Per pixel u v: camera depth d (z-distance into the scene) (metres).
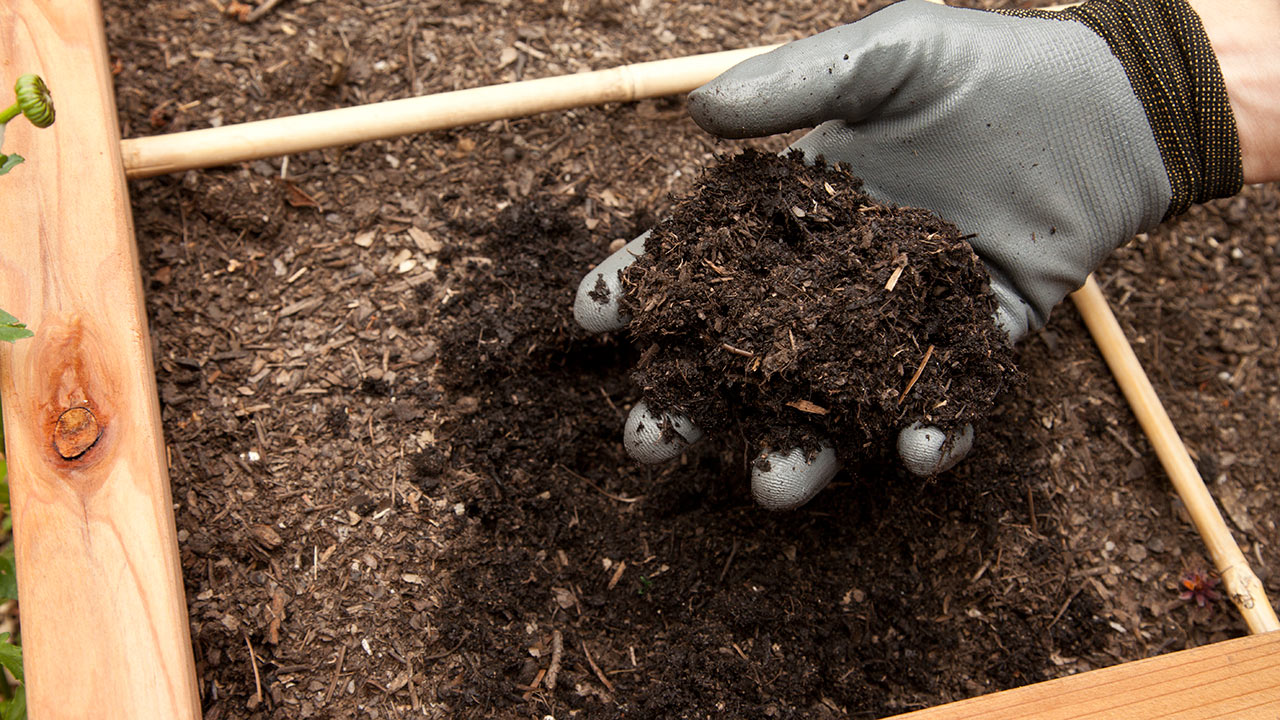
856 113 1.62
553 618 1.74
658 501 1.85
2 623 2.07
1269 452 2.07
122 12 2.13
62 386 1.39
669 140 2.16
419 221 2.01
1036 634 1.82
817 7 2.38
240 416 1.80
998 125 1.59
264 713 1.60
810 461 1.54
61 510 1.32
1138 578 1.89
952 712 1.22
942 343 1.54
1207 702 1.22
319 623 1.67
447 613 1.71
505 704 1.65
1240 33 1.63
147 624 1.28
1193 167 1.60
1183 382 2.13
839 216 1.59
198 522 1.72
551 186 2.08
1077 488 1.96
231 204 1.95
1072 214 1.64
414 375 1.88
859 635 1.77
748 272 1.55
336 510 1.76
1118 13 1.59
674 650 1.73
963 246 1.55
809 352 1.46
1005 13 1.67
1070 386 2.06
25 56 1.62
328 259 1.96
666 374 1.57
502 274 1.96
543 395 1.91
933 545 1.86
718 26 2.32
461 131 2.11
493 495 1.79
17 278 1.45
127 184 1.81
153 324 1.86
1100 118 1.57
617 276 1.65
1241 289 2.23
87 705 1.23
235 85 2.08
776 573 1.80
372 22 2.20
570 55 2.23
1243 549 1.97
